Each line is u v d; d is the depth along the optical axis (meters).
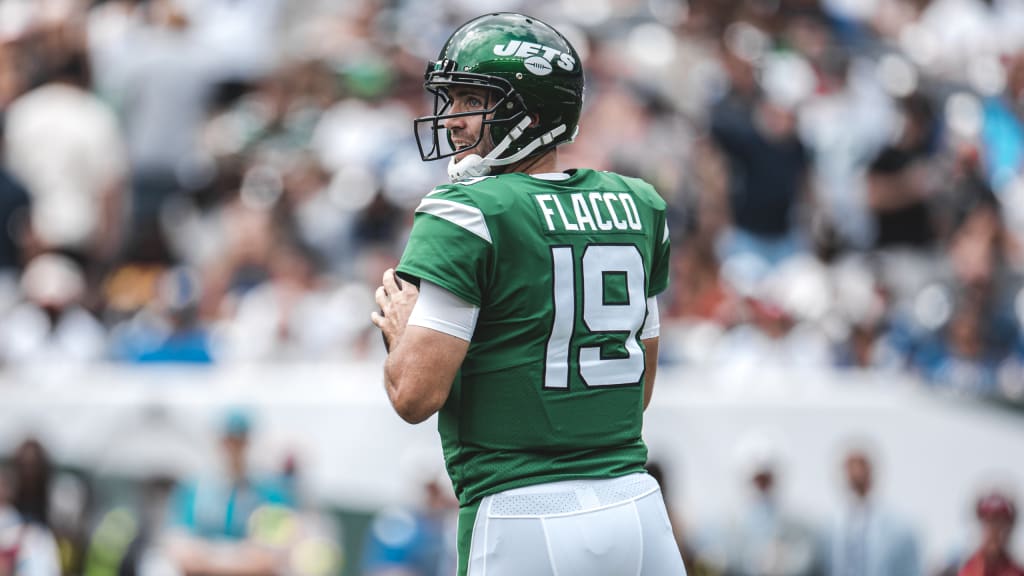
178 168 39.25
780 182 36.16
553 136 13.19
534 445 12.61
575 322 12.69
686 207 34.56
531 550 12.48
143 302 35.44
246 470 28.36
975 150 35.69
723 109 37.31
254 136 39.38
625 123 36.56
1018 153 37.84
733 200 35.94
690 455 29.12
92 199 38.25
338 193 36.59
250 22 44.25
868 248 36.34
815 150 38.56
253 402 29.86
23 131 38.03
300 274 33.28
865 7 44.31
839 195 37.84
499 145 13.02
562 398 12.65
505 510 12.56
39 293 32.94
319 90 40.81
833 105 39.66
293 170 37.75
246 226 34.41
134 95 39.75
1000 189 37.00
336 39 43.38
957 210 35.41
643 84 38.72
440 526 28.08
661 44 40.22
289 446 29.59
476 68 12.94
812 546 28.31
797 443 29.06
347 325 32.00
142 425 30.12
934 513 28.86
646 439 29.23
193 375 30.47
